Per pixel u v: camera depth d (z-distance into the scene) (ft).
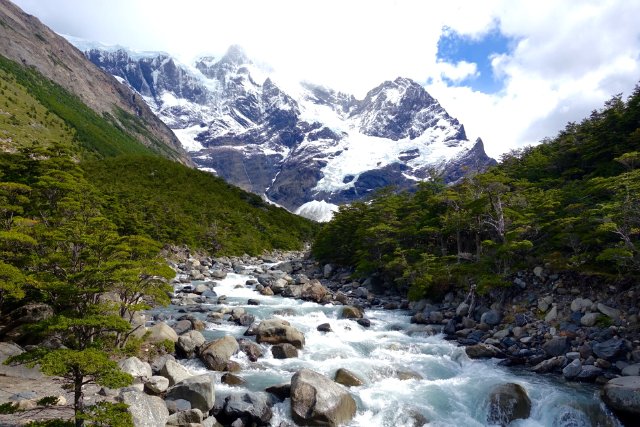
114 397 49.44
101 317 41.78
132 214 239.50
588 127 230.27
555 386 70.03
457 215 149.69
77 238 60.08
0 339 69.67
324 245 243.19
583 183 153.79
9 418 45.85
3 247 66.23
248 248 326.03
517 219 125.08
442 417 61.16
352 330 104.78
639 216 93.56
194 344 79.56
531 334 92.99
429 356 86.12
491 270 120.26
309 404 57.21
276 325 90.43
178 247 266.16
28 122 500.74
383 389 68.54
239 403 57.36
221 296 140.15
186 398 56.54
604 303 90.58
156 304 119.55
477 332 99.40
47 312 76.07
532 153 252.83
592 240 103.30
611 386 61.11
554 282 104.17
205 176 500.74
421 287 130.21
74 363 34.71
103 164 424.05
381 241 172.76
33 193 121.19
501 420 61.31
